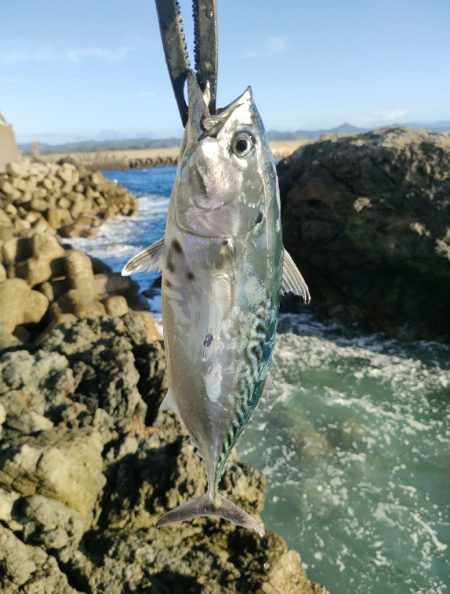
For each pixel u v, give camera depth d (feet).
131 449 2.86
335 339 5.81
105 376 3.39
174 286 0.97
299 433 3.87
